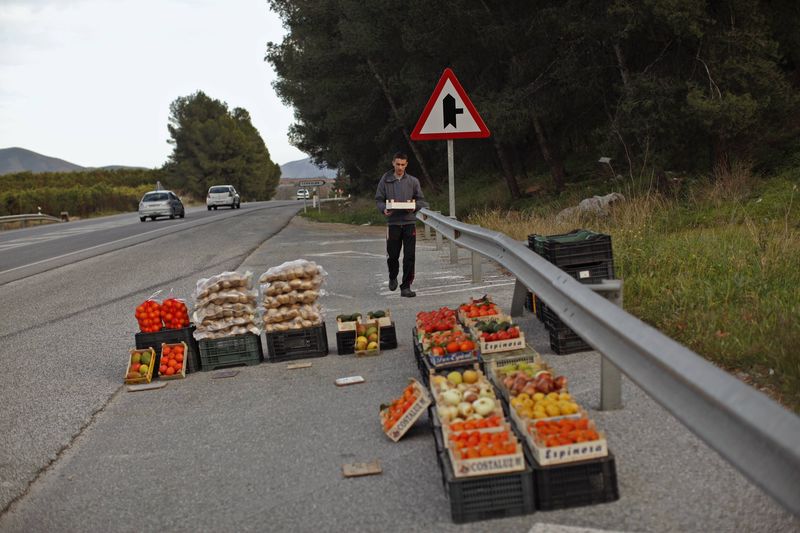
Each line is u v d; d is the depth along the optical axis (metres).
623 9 17.61
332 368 7.07
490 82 26.19
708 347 5.95
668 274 8.76
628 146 19.23
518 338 6.17
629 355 3.69
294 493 4.19
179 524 3.91
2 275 16.97
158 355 7.27
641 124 17.92
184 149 119.50
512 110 22.62
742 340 5.92
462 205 30.12
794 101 17.61
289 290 7.60
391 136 41.19
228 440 5.20
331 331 8.78
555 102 23.42
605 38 20.08
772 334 5.83
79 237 29.17
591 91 23.44
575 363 6.50
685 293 7.58
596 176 26.05
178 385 6.88
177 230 29.39
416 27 24.70
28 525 4.03
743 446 2.55
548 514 3.68
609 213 15.31
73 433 5.61
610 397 5.14
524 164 33.12
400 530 3.63
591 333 4.28
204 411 5.96
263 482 4.39
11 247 26.12
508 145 30.92
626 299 8.01
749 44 17.33
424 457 4.60
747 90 17.42
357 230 26.09
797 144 17.92
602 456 3.74
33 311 11.61
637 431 4.70
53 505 4.28
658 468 4.10
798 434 2.18
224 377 7.05
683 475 3.98
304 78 40.16
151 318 7.34
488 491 3.68
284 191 146.88
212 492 4.30
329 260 15.84
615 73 22.91
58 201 59.38
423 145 40.56
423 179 44.31
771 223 11.34
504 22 23.45
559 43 22.52
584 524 3.53
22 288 14.45
